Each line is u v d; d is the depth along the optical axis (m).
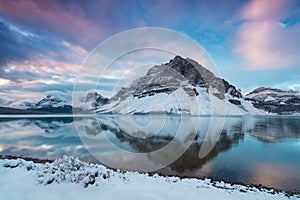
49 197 5.16
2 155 14.58
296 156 15.89
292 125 50.41
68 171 6.40
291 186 9.29
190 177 10.16
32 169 7.29
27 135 27.39
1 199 4.97
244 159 14.62
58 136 25.84
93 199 5.22
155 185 6.91
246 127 43.69
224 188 8.03
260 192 7.72
